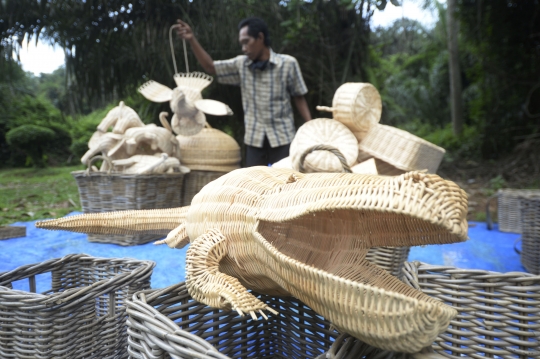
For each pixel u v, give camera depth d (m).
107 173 3.65
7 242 3.71
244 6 6.66
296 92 4.36
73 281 2.20
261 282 1.53
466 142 10.31
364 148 3.02
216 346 1.68
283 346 1.87
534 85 8.89
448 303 1.80
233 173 1.72
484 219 5.08
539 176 7.51
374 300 1.00
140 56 6.42
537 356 1.58
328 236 1.49
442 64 13.87
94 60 6.58
